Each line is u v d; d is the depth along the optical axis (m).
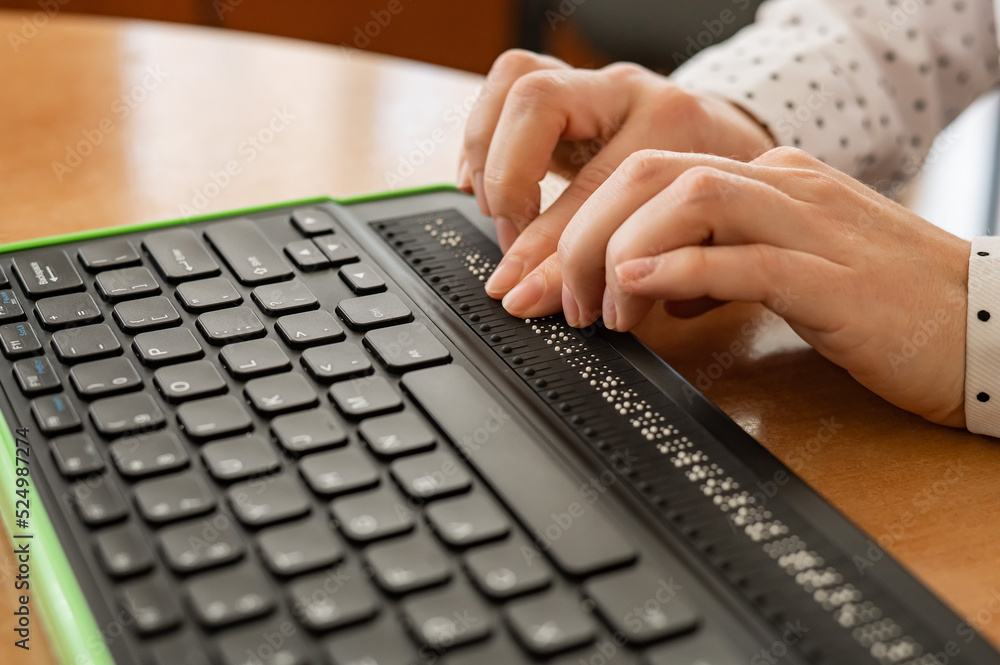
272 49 0.89
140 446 0.31
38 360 0.36
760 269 0.37
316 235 0.47
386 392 0.35
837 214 0.41
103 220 0.55
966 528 0.34
